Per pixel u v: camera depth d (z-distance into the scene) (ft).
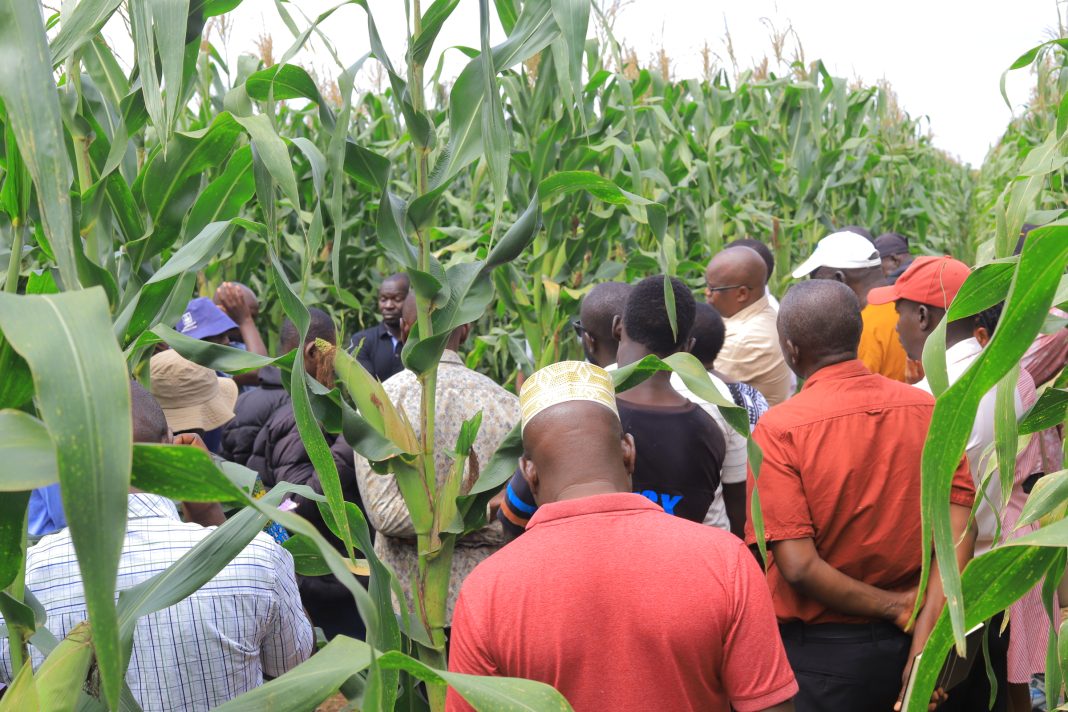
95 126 6.14
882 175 30.81
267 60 22.74
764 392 14.20
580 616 5.16
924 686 4.10
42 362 2.64
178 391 12.10
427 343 6.88
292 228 22.36
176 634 6.07
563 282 16.26
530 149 14.80
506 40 6.93
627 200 6.96
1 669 6.01
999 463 4.43
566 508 5.45
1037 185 5.87
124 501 2.63
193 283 6.60
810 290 8.60
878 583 8.19
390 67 6.57
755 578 5.33
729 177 26.48
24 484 2.77
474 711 5.37
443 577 7.23
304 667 3.98
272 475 12.07
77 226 5.37
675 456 8.50
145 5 5.33
